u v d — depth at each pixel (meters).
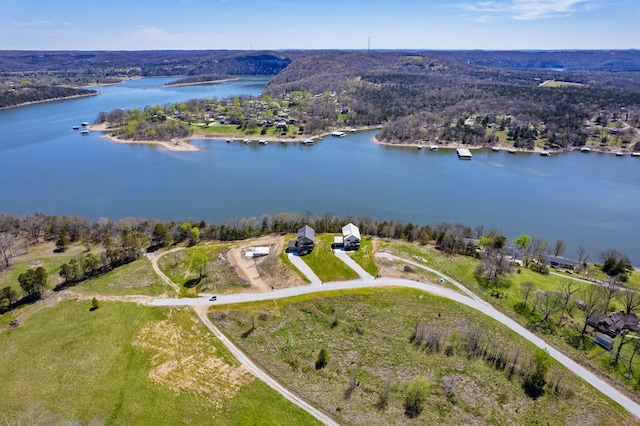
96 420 53.88
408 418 56.00
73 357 65.38
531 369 62.34
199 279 89.00
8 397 57.34
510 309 78.75
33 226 112.00
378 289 83.56
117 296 82.50
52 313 76.69
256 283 86.81
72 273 87.44
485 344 68.06
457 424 55.03
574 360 65.75
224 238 110.31
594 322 74.00
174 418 55.12
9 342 68.69
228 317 76.19
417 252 101.56
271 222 119.31
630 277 99.44
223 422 54.91
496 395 59.03
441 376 62.28
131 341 69.50
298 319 75.56
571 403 57.78
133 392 58.94
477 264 97.12
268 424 54.78
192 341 70.38
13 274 90.69
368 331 72.12
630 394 59.34
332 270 90.75
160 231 105.94
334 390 60.81
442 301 80.06
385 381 61.81
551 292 84.69
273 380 62.81
